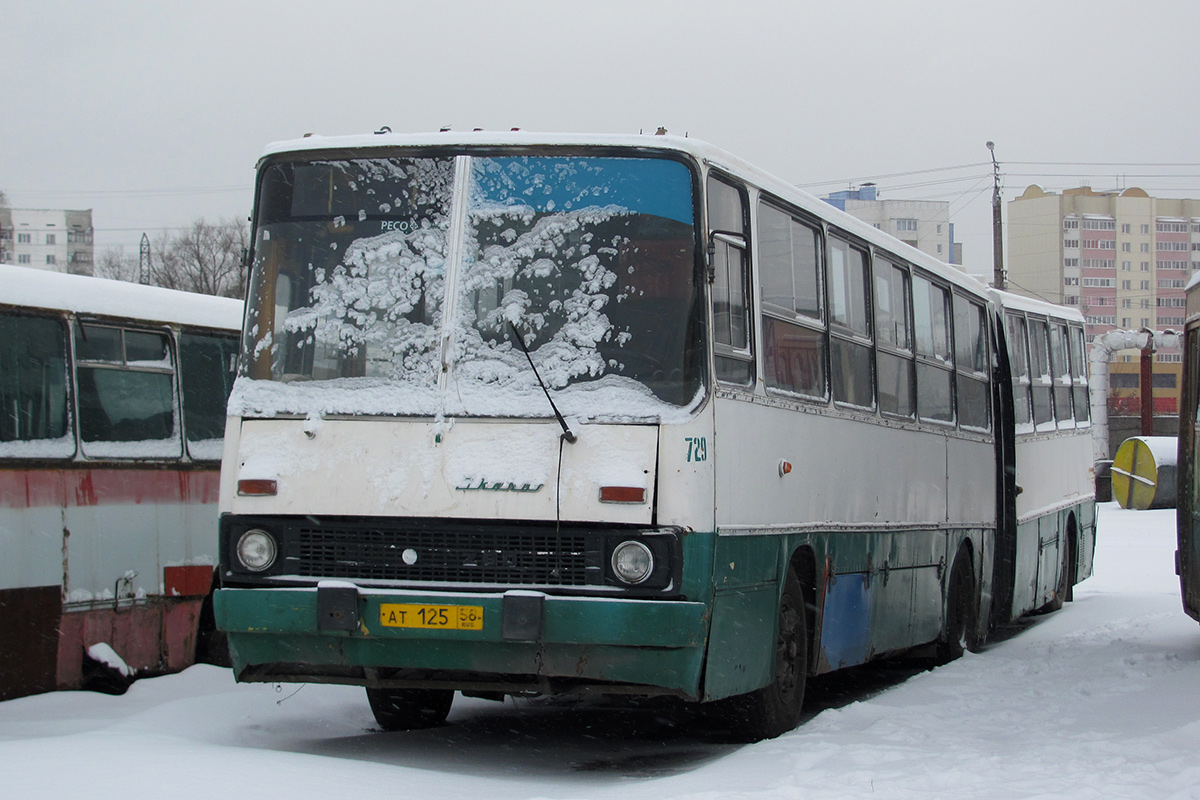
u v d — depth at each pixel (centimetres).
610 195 760
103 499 1065
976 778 664
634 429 721
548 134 773
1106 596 2033
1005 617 1573
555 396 732
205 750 700
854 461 1029
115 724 845
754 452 810
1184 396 1362
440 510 723
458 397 740
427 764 773
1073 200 13025
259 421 762
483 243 764
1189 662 1173
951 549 1341
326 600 722
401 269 770
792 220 921
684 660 711
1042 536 1772
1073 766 700
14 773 620
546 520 713
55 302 1043
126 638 1081
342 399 755
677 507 714
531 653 709
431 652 718
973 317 1490
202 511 1170
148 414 1126
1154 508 4397
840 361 1009
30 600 994
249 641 749
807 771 688
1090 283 13038
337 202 789
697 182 756
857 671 1386
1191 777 637
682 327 740
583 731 956
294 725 903
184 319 1179
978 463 1466
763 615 825
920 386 1241
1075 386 2061
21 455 997
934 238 10294
